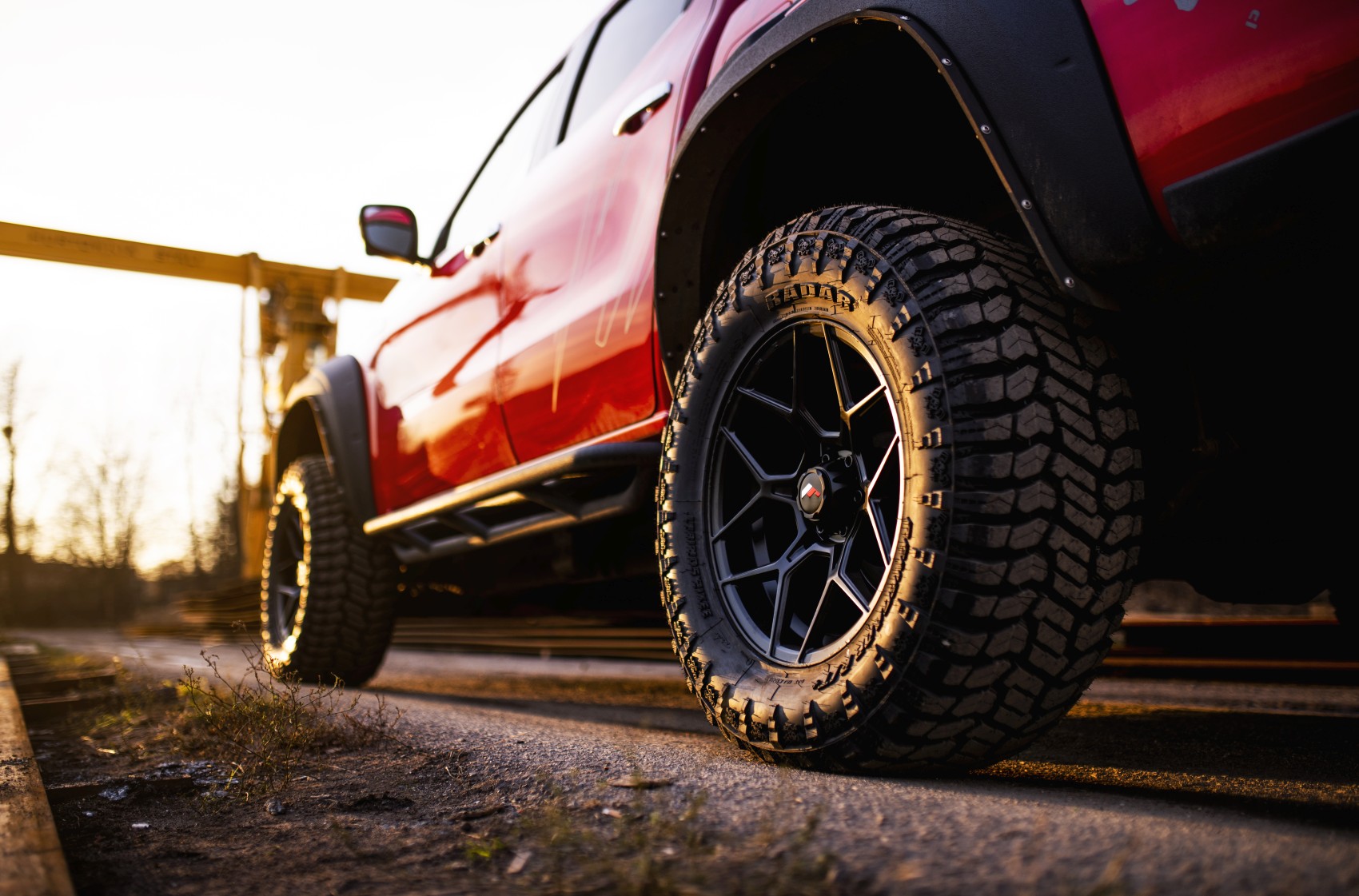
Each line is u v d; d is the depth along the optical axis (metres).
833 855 0.84
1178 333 1.31
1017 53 1.20
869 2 1.36
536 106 2.91
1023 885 0.74
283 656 3.39
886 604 1.27
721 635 1.56
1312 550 1.68
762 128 1.62
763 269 1.57
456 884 0.92
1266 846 0.82
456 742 1.76
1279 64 0.98
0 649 7.30
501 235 2.67
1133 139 1.10
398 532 3.10
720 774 1.28
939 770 1.27
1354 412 1.38
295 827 1.25
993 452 1.19
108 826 1.34
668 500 1.67
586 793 1.23
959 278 1.28
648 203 2.02
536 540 2.76
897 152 1.71
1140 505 1.25
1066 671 1.20
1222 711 2.38
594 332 2.13
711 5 2.02
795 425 1.52
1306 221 0.99
